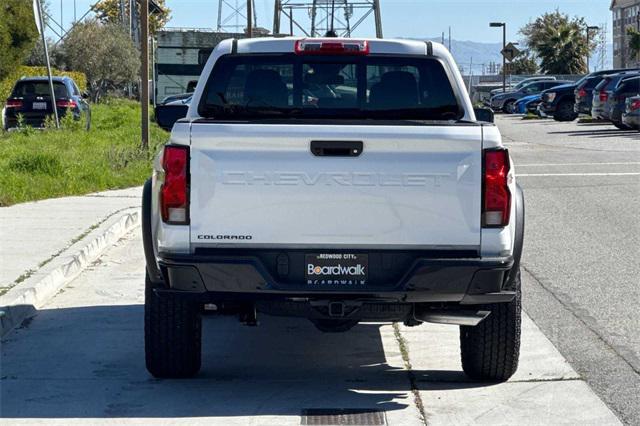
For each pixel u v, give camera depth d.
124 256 15.34
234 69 9.44
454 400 8.51
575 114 57.38
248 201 7.89
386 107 9.40
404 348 10.32
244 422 7.92
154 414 8.12
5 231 16.00
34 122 40.34
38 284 12.21
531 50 139.25
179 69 57.94
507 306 8.63
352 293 7.95
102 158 26.91
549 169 28.00
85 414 8.12
